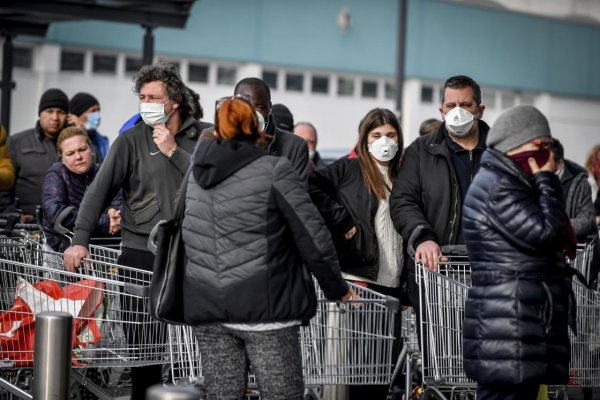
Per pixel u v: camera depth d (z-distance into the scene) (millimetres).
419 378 18312
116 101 54062
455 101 15922
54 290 15039
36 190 24750
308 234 12000
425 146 16266
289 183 12078
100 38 53062
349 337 14375
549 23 69438
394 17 63125
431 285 14930
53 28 51469
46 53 51406
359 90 62906
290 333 12195
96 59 53375
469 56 66188
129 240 15992
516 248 12922
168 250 12711
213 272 12094
